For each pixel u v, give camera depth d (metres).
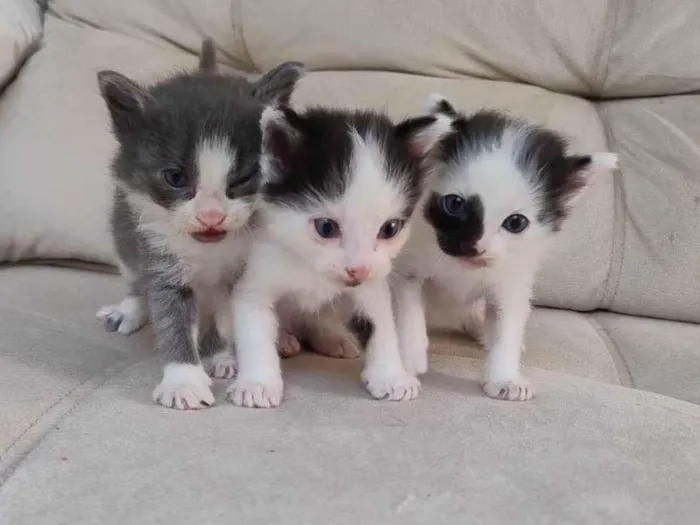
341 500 0.22
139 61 0.49
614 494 0.23
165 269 0.32
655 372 0.37
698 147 0.44
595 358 0.38
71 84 0.48
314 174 0.29
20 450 0.25
